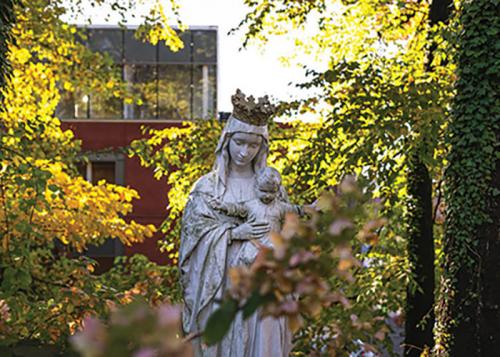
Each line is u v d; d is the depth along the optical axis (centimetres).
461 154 1478
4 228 1535
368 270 2002
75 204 1998
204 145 2216
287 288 505
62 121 4238
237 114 1073
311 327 1432
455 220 1485
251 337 1038
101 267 4072
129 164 4219
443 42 1797
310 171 1812
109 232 2077
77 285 1542
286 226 530
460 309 1480
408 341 1977
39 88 2109
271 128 2102
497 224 1459
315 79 1933
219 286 1047
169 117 4331
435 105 1756
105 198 2041
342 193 553
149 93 4331
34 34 2075
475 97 1468
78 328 1409
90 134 4256
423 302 1972
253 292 495
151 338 446
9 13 1587
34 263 1669
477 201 1462
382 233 2003
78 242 2014
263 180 1057
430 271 1980
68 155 2106
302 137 2097
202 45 4359
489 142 1462
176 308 458
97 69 2166
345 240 521
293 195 1859
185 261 1068
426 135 1733
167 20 2211
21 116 2056
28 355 1422
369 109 1789
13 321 1371
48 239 1925
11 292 1422
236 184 1077
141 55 4334
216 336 475
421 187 1973
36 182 1455
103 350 444
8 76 1603
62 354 1424
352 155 1777
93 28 4300
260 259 514
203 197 1066
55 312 1430
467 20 1470
